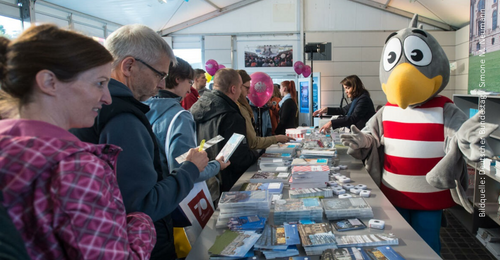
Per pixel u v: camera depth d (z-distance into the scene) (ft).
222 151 5.21
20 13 14.46
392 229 3.92
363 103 11.22
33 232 1.77
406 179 6.24
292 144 8.23
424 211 6.22
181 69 5.08
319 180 5.49
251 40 28.37
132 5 19.42
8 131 1.87
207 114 6.75
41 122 1.93
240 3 27.81
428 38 5.99
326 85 28.30
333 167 6.81
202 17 27.94
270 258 3.39
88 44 2.10
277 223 4.19
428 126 6.07
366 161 7.08
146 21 23.82
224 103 6.75
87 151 1.97
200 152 3.79
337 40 27.78
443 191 6.10
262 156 7.16
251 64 28.53
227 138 6.62
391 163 6.49
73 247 1.76
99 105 2.28
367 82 27.94
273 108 17.21
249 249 3.43
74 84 2.03
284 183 5.85
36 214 1.74
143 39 3.33
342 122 10.85
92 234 1.79
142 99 3.62
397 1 24.63
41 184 1.76
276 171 6.41
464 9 21.06
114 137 2.93
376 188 5.49
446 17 24.34
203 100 6.95
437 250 6.27
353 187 5.44
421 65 5.78
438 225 6.24
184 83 5.21
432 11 24.18
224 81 6.96
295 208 4.29
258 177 6.01
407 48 5.93
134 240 2.28
